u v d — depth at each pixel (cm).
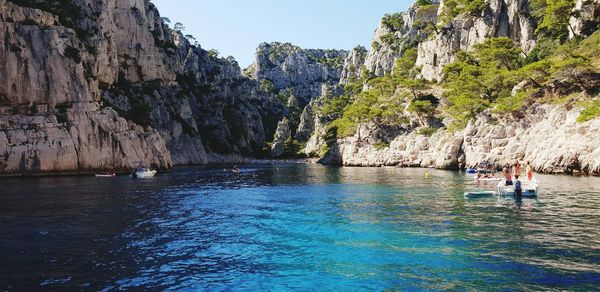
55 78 7719
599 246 1873
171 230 2394
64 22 9381
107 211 3103
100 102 9056
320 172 8800
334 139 15975
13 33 7506
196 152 15250
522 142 6988
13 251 1908
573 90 7069
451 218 2623
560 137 6066
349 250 1909
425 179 5925
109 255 1853
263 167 12288
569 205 3033
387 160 10925
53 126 7381
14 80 7350
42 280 1510
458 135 8575
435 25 15600
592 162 5453
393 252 1855
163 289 1431
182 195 4234
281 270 1636
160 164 9569
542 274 1514
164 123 14412
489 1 12938
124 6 14050
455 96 10038
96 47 11362
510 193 3575
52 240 2128
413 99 11900
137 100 13700
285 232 2320
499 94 9125
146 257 1825
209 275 1583
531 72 8031
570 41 8912
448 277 1509
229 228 2445
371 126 12488
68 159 7419
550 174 5900
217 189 4925
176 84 16025
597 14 9306
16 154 6938
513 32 12238
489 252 1817
